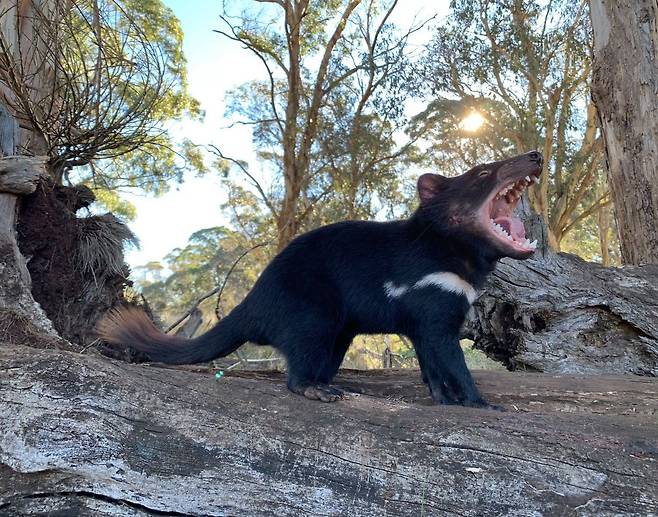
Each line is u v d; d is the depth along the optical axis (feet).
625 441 2.13
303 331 2.68
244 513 2.06
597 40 5.31
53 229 3.48
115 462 2.08
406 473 2.07
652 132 4.96
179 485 2.08
